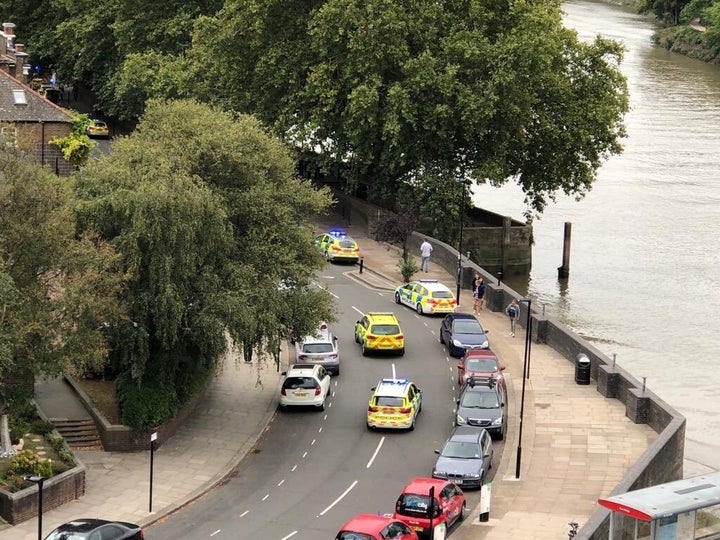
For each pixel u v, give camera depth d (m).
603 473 60.12
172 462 60.56
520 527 53.44
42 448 58.06
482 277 88.75
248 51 109.94
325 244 97.19
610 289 106.25
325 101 103.25
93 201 61.12
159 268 60.38
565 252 109.44
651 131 164.00
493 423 63.62
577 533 49.53
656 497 47.00
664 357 88.81
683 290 105.88
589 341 91.94
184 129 68.00
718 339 93.25
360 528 46.66
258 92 110.25
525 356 68.69
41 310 55.56
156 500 55.88
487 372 69.81
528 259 111.81
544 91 108.19
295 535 52.47
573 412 68.06
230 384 71.81
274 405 68.75
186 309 61.66
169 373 63.19
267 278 64.62
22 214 56.56
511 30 104.38
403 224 97.12
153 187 60.06
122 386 62.38
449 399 69.88
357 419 67.06
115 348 61.81
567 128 108.81
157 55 124.19
